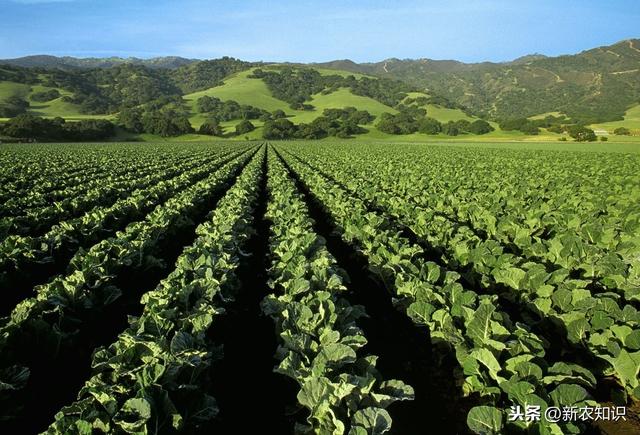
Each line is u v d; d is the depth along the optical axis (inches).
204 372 230.5
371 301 391.9
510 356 232.4
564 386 188.4
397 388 201.6
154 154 2057.1
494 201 674.2
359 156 1877.5
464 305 280.5
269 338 320.8
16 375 221.0
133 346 220.8
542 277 312.7
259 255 528.4
